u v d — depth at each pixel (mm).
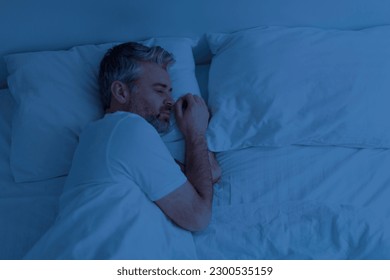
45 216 1111
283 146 1153
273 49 1244
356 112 1116
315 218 1008
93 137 1004
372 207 1049
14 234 1074
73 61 1327
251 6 1385
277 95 1152
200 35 1467
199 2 1374
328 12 1405
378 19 1429
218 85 1262
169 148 1176
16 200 1147
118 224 863
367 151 1141
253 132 1151
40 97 1239
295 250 963
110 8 1374
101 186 913
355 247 956
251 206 1061
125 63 1150
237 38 1338
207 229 1026
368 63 1182
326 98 1137
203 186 1038
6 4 1329
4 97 1446
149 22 1421
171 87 1231
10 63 1359
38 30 1407
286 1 1374
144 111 1163
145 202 945
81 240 812
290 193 1087
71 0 1342
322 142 1129
